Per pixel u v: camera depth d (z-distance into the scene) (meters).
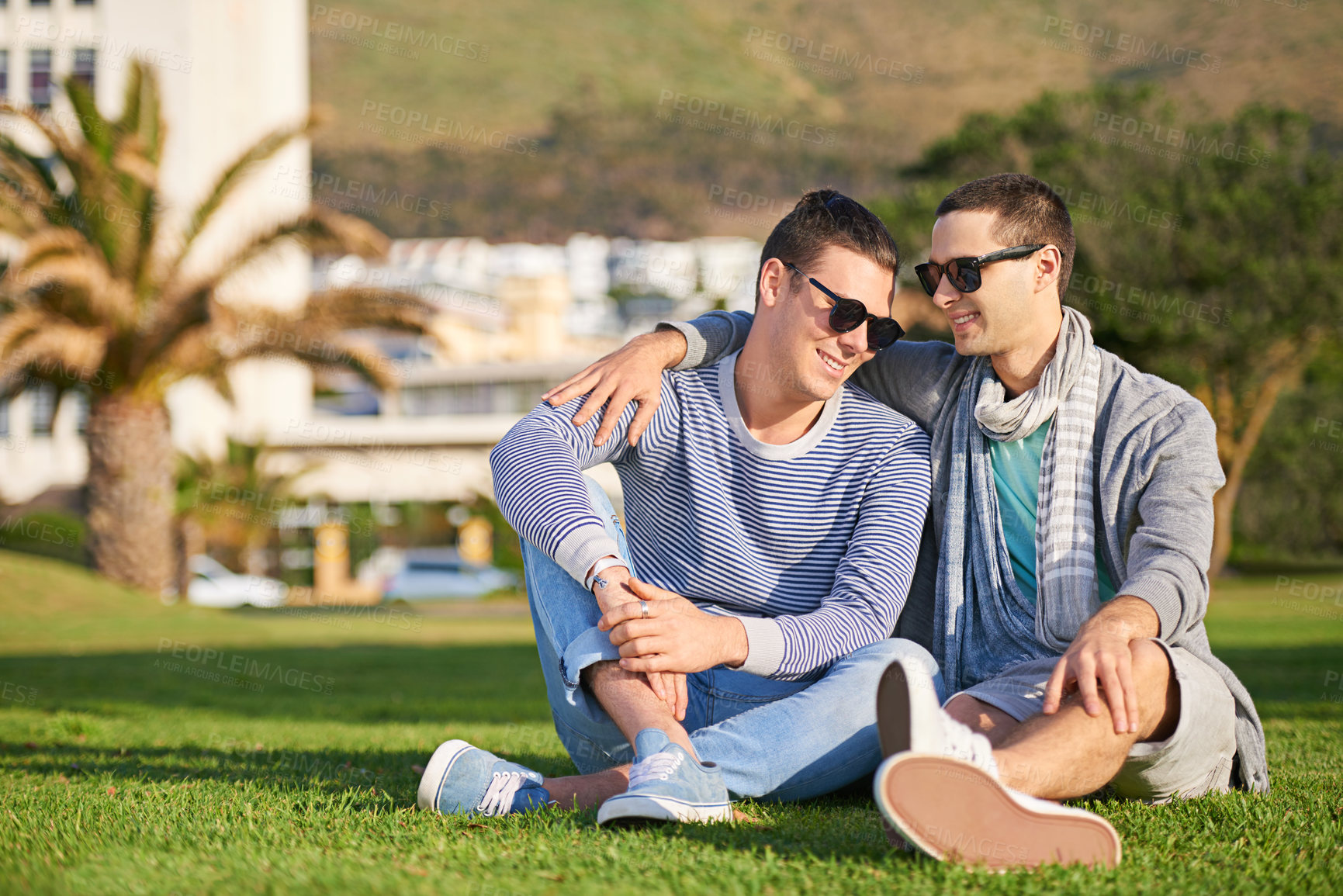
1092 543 2.28
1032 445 2.39
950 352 2.65
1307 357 24.75
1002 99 113.94
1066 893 1.51
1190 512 2.12
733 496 2.49
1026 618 2.32
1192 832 1.90
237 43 27.88
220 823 1.96
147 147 13.66
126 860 1.66
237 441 23.67
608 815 1.81
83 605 15.00
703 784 1.88
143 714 6.06
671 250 51.25
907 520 2.41
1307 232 21.61
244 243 14.19
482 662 10.97
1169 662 1.93
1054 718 1.86
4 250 17.39
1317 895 1.55
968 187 2.41
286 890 1.48
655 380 2.47
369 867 1.60
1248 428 25.31
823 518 2.46
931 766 1.58
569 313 54.59
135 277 14.37
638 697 2.02
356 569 32.50
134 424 16.47
